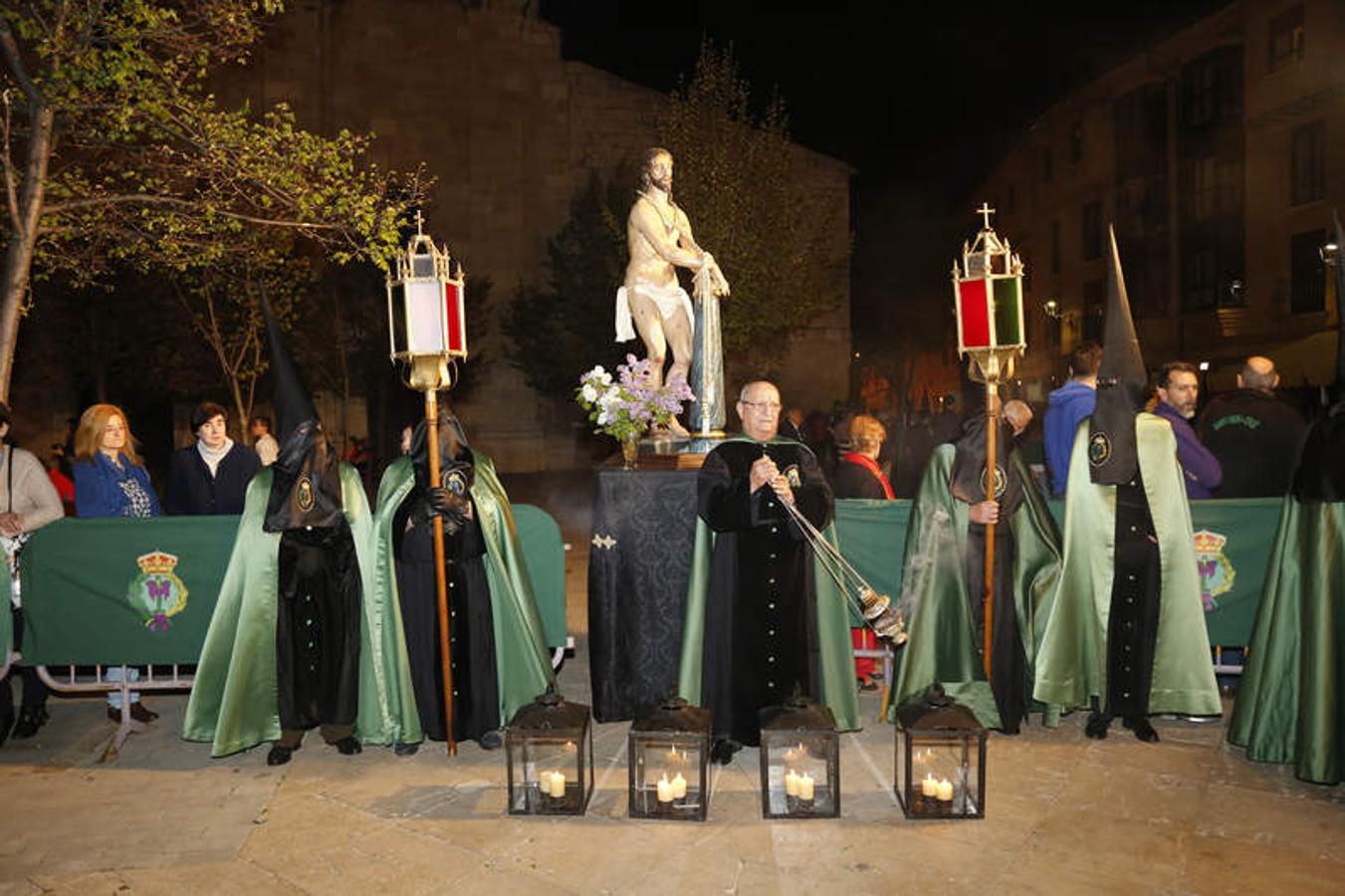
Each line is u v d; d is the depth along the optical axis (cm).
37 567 569
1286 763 507
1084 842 427
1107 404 539
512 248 3036
